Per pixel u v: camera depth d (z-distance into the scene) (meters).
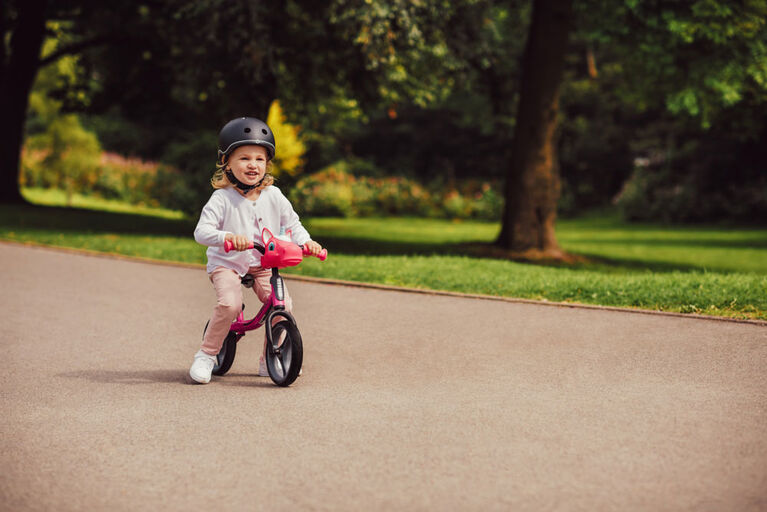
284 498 3.70
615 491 3.76
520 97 17.31
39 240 16.70
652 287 9.93
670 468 4.06
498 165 46.56
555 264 16.31
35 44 26.14
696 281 10.30
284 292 5.82
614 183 44.66
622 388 5.72
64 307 9.23
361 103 22.92
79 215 23.89
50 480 3.94
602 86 42.31
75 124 33.00
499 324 8.25
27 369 6.34
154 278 11.66
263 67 18.03
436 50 16.72
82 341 7.45
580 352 6.93
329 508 3.58
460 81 18.89
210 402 5.37
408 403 5.33
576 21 19.00
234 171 5.68
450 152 47.56
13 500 3.69
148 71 25.98
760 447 4.38
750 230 31.61
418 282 11.26
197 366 5.88
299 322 8.35
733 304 8.89
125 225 21.56
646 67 18.69
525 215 17.33
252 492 3.77
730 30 15.65
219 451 4.36
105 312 8.95
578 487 3.81
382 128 48.41
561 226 35.88
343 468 4.09
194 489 3.81
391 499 3.67
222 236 5.46
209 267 5.91
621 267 16.67
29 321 8.38
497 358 6.73
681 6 16.28
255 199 5.82
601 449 4.36
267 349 5.96
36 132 38.34
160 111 27.91
